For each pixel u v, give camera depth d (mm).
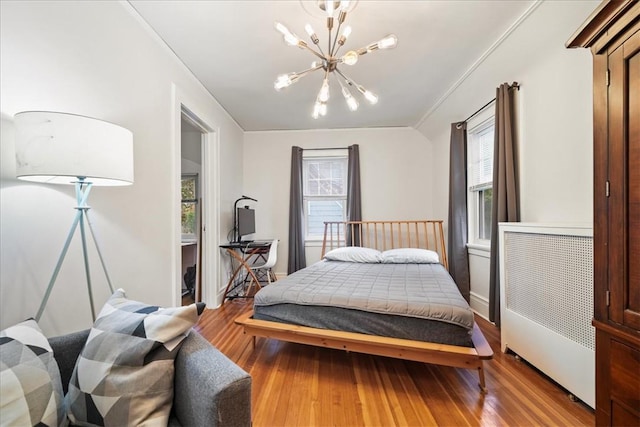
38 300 1150
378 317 1586
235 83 2641
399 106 3223
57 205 1238
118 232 1597
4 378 690
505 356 1812
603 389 927
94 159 1046
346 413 1313
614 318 893
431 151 3957
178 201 2184
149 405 789
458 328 1452
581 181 1600
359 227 3908
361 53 1559
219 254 3146
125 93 1648
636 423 826
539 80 1902
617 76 880
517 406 1330
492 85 2365
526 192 2035
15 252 1076
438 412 1307
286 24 1810
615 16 859
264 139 4172
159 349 844
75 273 1320
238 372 755
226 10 1684
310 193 4234
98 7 1459
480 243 2867
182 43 2012
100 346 845
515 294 1767
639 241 824
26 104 1111
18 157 948
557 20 1602
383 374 1644
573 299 1336
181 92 2252
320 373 1664
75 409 806
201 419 727
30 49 1127
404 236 3961
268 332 1800
